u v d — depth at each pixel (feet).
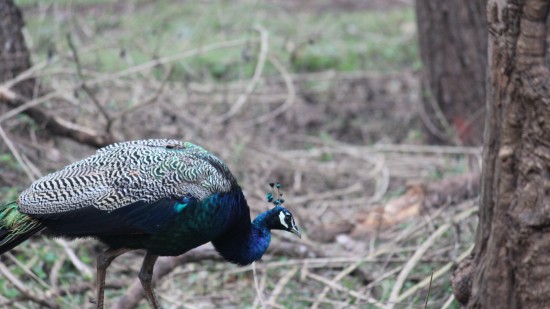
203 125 46.88
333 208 42.47
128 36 60.03
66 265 35.17
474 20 46.16
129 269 35.91
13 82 39.29
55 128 39.04
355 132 54.54
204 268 35.81
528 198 21.47
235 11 71.72
